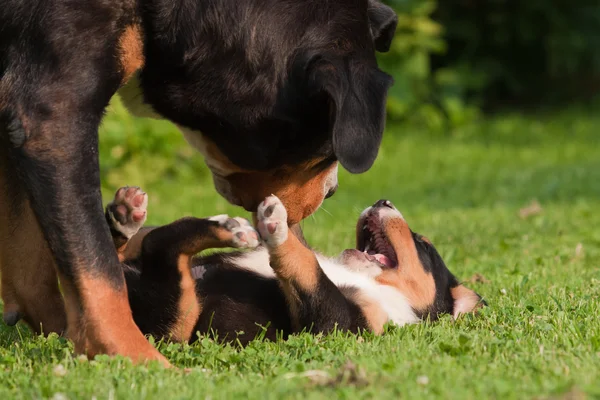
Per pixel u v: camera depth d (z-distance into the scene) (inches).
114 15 273.7
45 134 263.0
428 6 1200.2
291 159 310.7
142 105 306.5
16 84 266.1
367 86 280.8
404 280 375.6
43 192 262.5
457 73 1336.1
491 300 384.2
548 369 249.0
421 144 1184.2
